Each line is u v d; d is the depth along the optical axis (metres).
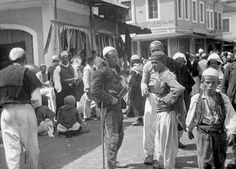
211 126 5.21
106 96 6.29
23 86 5.99
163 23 34.59
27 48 14.53
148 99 6.87
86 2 15.99
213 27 45.31
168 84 5.84
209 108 5.25
